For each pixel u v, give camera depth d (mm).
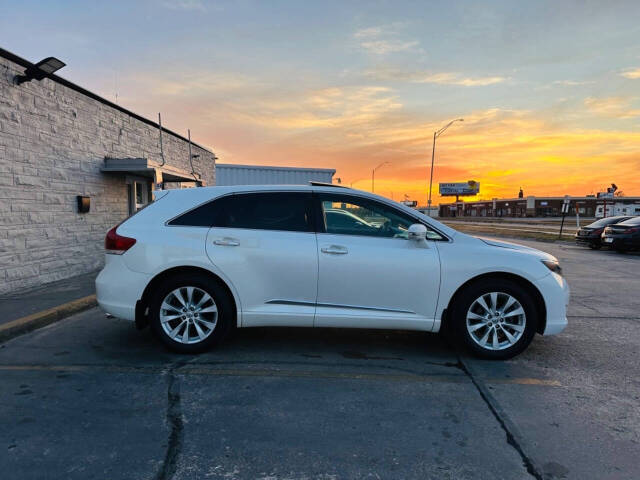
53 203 7344
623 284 9102
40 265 7059
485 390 3578
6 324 4832
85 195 8188
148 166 8758
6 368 3895
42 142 7059
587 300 7355
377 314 4184
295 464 2529
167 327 4199
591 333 5266
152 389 3496
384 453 2658
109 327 5172
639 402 3412
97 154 8578
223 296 4164
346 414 3141
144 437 2789
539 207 80938
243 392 3469
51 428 2877
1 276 6309
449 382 3729
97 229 8594
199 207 4297
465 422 3053
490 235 28500
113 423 2959
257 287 4145
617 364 4215
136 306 4137
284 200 4328
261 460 2564
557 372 3992
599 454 2688
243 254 4125
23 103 6637
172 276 4164
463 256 4172
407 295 4160
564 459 2627
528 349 4621
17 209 6570
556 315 4223
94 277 7824
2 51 6078
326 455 2627
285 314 4152
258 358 4227
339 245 4156
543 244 21109
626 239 15711
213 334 4203
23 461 2504
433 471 2486
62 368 3908
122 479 2363
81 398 3322
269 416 3092
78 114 7980
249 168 16375
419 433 2896
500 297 4254
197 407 3207
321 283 4145
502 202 92062
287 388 3559
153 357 4195
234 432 2869
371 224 4312
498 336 4293
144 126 10586
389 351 4496
